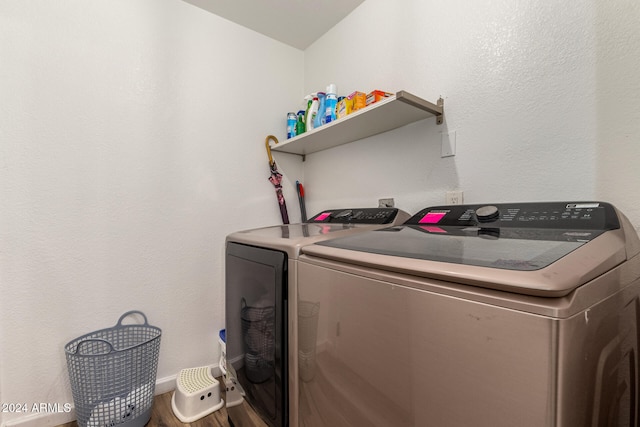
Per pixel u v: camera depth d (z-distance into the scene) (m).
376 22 1.61
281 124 2.09
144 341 1.50
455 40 1.24
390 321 0.57
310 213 2.15
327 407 0.73
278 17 1.83
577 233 0.68
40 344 1.30
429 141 1.34
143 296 1.55
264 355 1.01
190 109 1.69
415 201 1.41
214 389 1.49
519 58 1.04
